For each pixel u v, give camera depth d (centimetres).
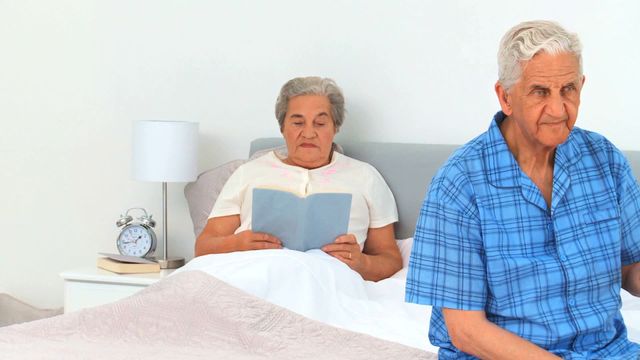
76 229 407
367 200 329
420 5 354
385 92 360
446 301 170
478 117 348
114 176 401
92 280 346
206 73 385
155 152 354
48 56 407
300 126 329
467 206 171
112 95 399
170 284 230
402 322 240
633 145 330
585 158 176
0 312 397
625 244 180
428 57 354
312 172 329
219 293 223
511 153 173
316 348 210
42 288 414
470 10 347
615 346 175
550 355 162
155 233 394
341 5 365
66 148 407
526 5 340
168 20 390
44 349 203
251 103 380
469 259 170
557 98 161
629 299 260
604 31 331
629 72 329
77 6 402
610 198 175
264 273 261
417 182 339
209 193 360
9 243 416
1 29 411
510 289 170
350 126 365
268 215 306
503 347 165
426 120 355
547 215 171
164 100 392
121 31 396
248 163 338
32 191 412
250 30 379
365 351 208
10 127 413
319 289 263
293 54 373
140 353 205
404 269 322
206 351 211
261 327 217
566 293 170
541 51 161
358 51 363
